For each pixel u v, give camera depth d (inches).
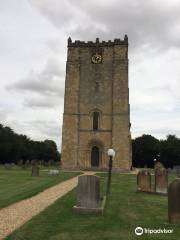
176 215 470.9
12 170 1811.0
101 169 2041.1
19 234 386.6
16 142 3732.8
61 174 1508.4
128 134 2053.4
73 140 2094.0
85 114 2122.3
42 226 430.6
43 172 1642.5
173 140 4047.7
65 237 384.2
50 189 864.3
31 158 4200.3
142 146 4077.3
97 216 507.2
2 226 429.7
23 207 573.9
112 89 2128.4
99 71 2156.7
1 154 3533.5
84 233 403.2
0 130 3624.5
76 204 580.1
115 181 1215.6
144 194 815.7
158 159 4025.6
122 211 558.3
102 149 2076.8
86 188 533.6
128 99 2102.6
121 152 2038.6
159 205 636.1
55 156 4958.2
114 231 416.8
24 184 962.7
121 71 2135.8
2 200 636.7
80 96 2142.0
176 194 473.7
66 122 2117.4
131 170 2342.5
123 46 2161.7
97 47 2176.4
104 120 2103.8
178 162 3971.5
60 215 503.8
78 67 2171.5
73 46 2196.1
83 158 2078.0
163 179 825.5
